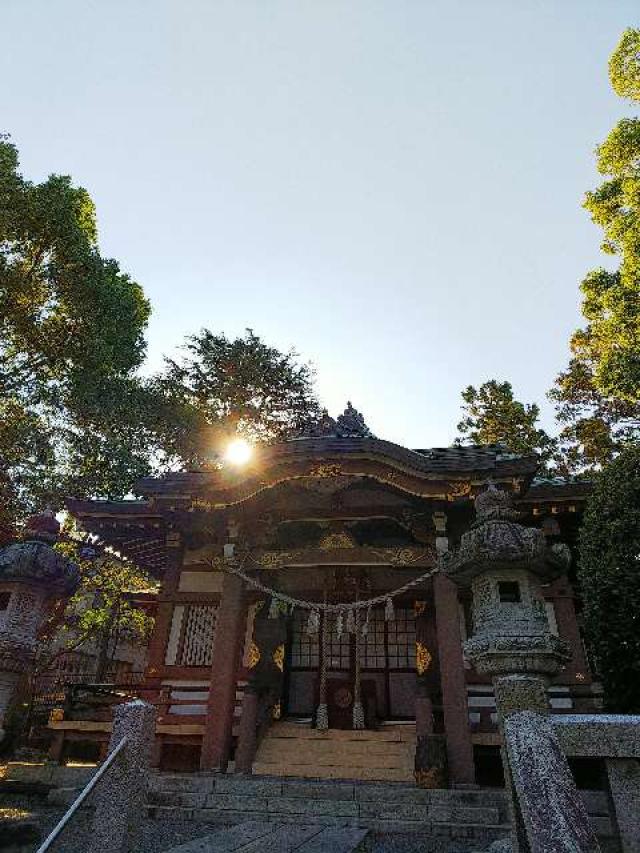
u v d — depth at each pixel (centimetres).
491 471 1116
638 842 409
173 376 2481
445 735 966
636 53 1566
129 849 468
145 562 1684
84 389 1775
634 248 1433
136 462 1923
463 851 690
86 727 1109
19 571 641
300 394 2623
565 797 358
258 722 1165
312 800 824
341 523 1252
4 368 1741
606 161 1559
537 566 589
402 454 1145
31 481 1686
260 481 1198
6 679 620
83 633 2661
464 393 2978
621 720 447
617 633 866
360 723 1103
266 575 1286
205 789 887
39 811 804
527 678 500
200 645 1265
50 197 1603
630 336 1498
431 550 1182
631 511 905
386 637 1402
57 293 1714
